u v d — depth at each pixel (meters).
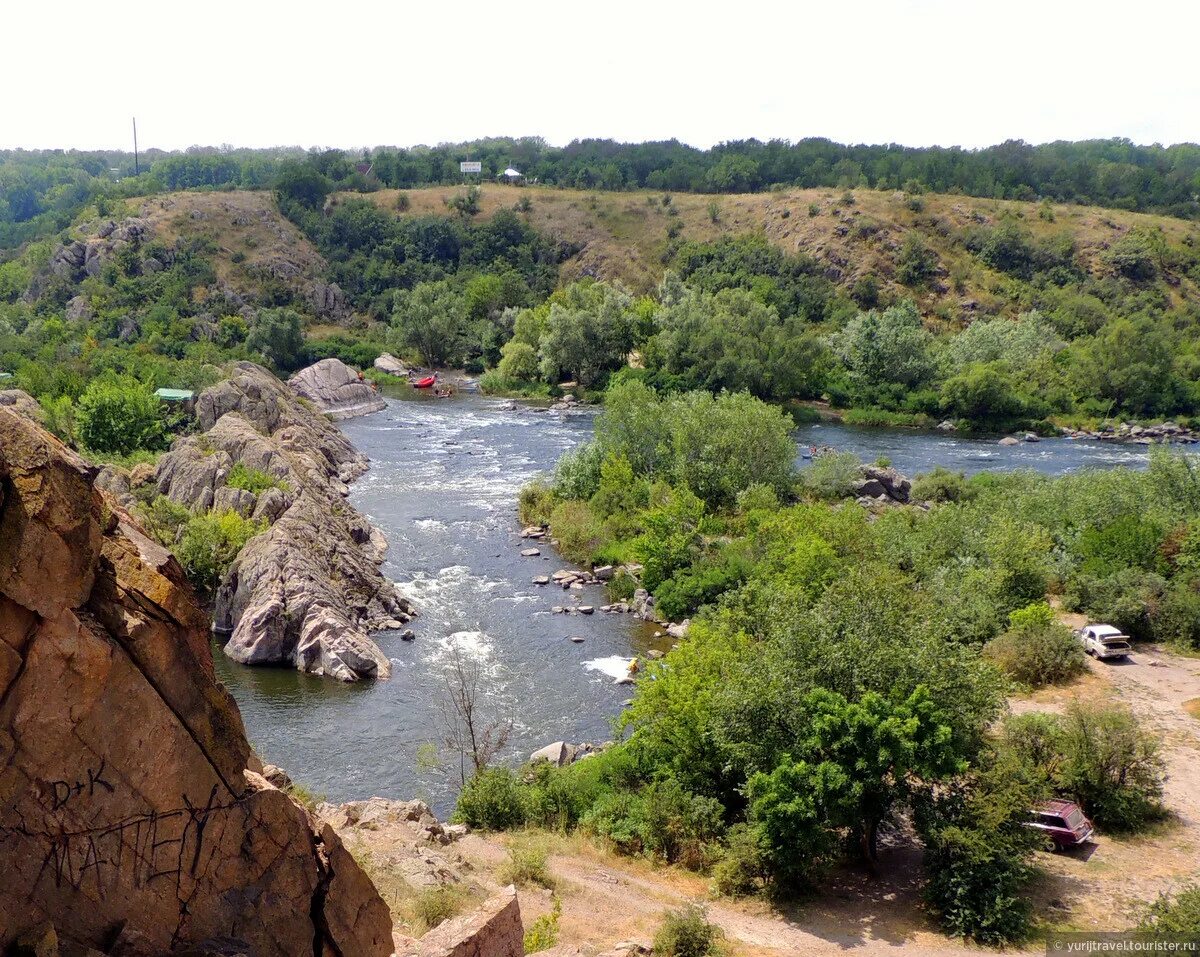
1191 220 168.38
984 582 48.06
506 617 52.38
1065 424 105.19
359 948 12.16
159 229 152.38
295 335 131.62
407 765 37.03
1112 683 41.38
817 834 26.69
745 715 29.55
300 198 174.38
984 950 24.25
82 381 90.88
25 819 9.23
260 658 46.41
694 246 159.50
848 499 62.00
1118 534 52.50
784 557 49.75
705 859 29.31
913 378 115.12
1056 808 29.98
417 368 137.00
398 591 54.34
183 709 10.34
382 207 177.62
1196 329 131.00
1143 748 31.86
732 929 25.16
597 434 74.19
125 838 9.92
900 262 147.75
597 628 51.12
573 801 32.56
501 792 32.25
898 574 48.12
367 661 45.22
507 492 75.56
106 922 9.82
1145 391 108.75
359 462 82.62
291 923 11.30
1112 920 25.38
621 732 35.22
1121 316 134.38
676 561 54.91
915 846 30.12
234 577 50.19
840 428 105.19
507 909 15.61
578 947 21.88
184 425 81.19
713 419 71.81
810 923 25.72
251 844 10.96
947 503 61.34
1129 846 29.66
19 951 8.90
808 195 167.38
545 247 168.12
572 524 64.06
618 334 124.50
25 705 9.09
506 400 118.12
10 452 8.90
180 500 59.72
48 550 9.01
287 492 59.69
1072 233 153.62
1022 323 125.62
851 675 29.48
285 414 81.94
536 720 40.94
